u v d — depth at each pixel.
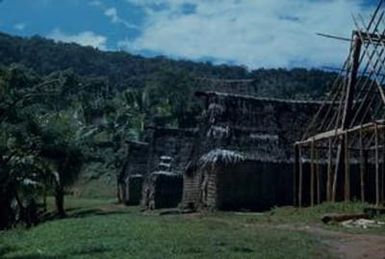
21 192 43.16
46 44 172.50
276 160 34.69
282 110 37.09
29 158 43.50
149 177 49.41
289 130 36.19
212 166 34.50
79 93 94.94
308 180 34.69
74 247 17.52
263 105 36.97
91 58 174.25
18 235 24.66
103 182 77.06
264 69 135.00
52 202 59.44
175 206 46.50
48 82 48.19
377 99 31.14
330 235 19.42
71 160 44.59
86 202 61.22
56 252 17.16
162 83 97.25
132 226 22.11
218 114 35.78
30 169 43.19
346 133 28.66
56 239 20.23
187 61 168.62
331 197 29.69
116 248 16.70
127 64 174.62
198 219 26.16
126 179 57.47
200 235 18.67
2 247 20.47
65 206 54.12
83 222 25.31
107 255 15.67
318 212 26.38
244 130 35.47
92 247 17.17
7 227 39.59
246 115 36.19
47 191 45.31
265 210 34.34
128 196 55.84
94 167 80.19
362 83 30.56
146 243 17.23
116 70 170.12
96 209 47.19
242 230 20.52
